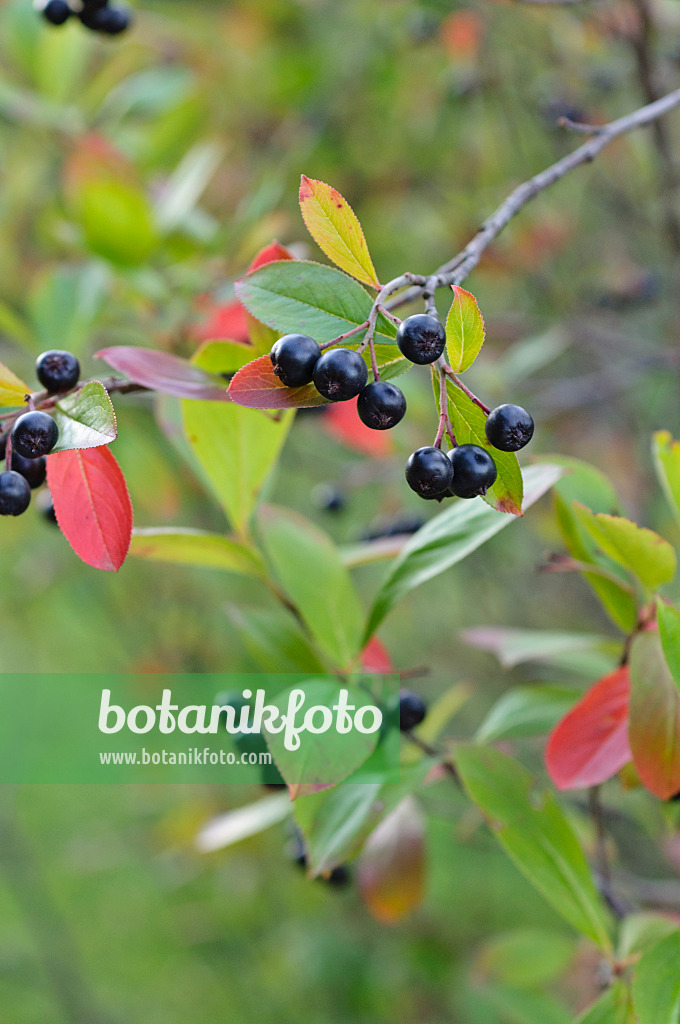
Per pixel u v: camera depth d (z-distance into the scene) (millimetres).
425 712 627
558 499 615
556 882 585
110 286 881
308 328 536
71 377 552
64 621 1883
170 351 846
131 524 547
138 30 1256
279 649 621
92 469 545
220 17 1435
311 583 617
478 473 525
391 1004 1415
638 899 778
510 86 1381
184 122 1105
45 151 1223
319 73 1381
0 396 547
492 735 643
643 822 909
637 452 1349
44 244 1181
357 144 1471
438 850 1546
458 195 1456
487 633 666
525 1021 865
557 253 1355
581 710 593
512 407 526
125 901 1812
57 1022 1634
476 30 1298
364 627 601
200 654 1508
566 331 1201
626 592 605
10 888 1652
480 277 1391
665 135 940
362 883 670
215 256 883
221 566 621
